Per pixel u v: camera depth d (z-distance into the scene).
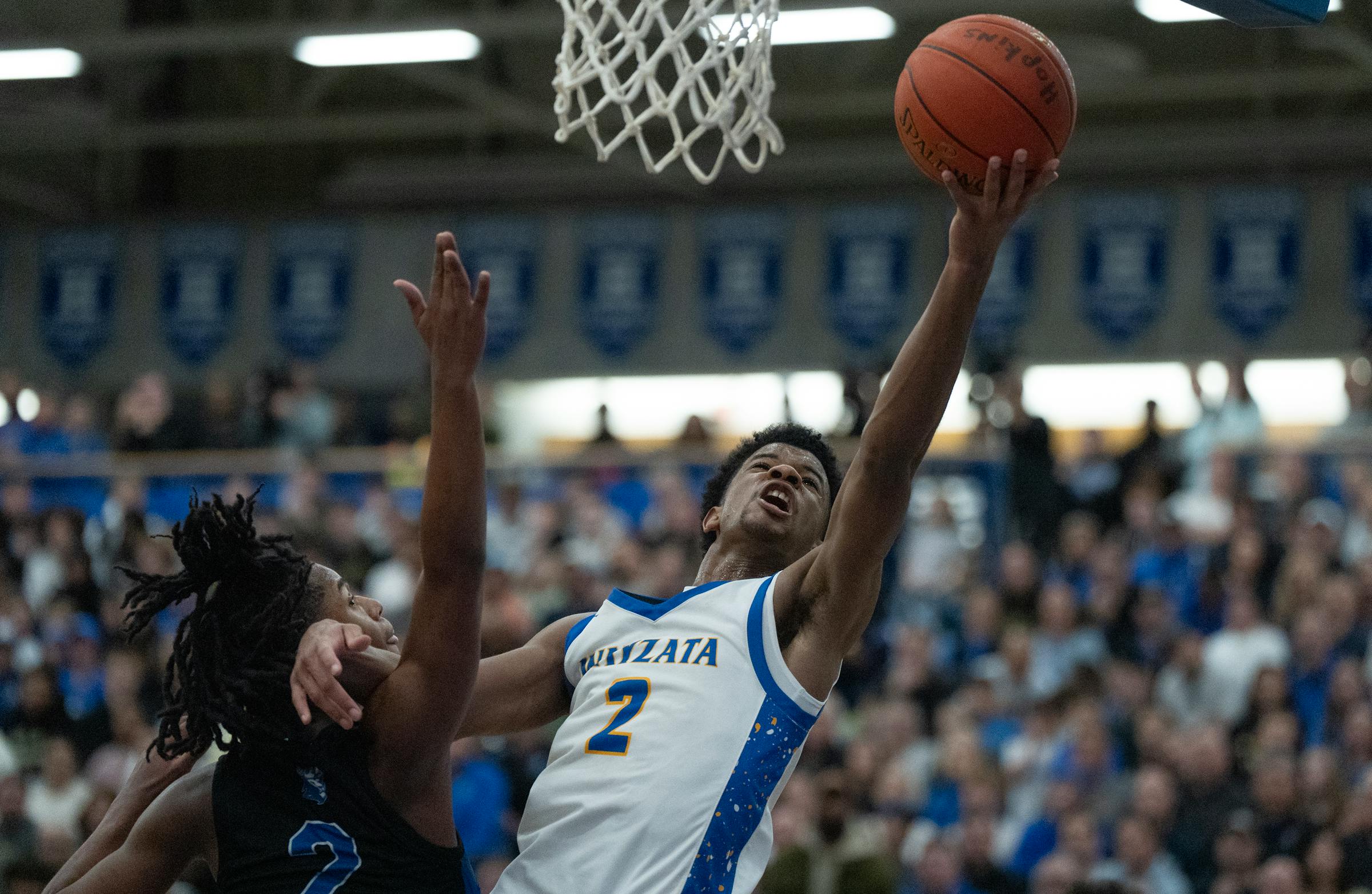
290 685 2.56
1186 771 7.45
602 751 2.97
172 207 17.44
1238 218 14.60
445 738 2.62
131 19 14.29
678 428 15.71
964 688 8.80
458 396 2.56
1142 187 14.89
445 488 2.55
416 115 15.95
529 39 15.02
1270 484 9.92
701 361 15.70
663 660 3.04
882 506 2.82
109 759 8.86
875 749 8.10
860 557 2.86
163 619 10.54
